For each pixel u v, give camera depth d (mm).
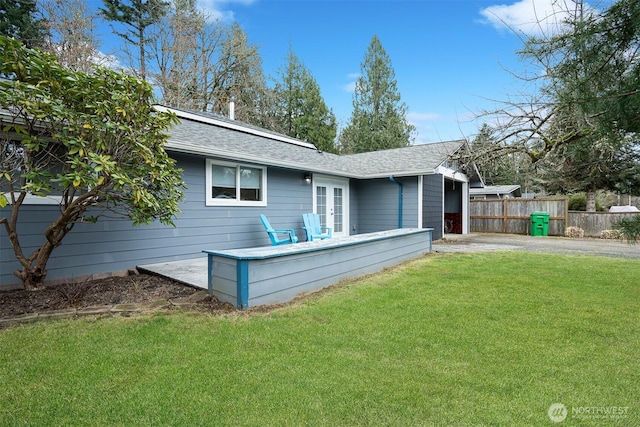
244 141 8414
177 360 2525
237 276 3721
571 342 2906
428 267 6316
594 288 4715
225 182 7156
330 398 2059
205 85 18781
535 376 2334
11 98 3234
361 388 2170
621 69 3158
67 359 2516
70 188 4332
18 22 13203
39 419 1848
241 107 19141
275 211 8344
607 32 3047
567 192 16797
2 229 4316
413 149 12828
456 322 3391
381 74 26469
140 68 17297
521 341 2926
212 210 6848
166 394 2086
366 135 25266
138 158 4055
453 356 2637
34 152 4098
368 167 11523
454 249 8977
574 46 3234
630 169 13109
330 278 4965
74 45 14422
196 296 4047
